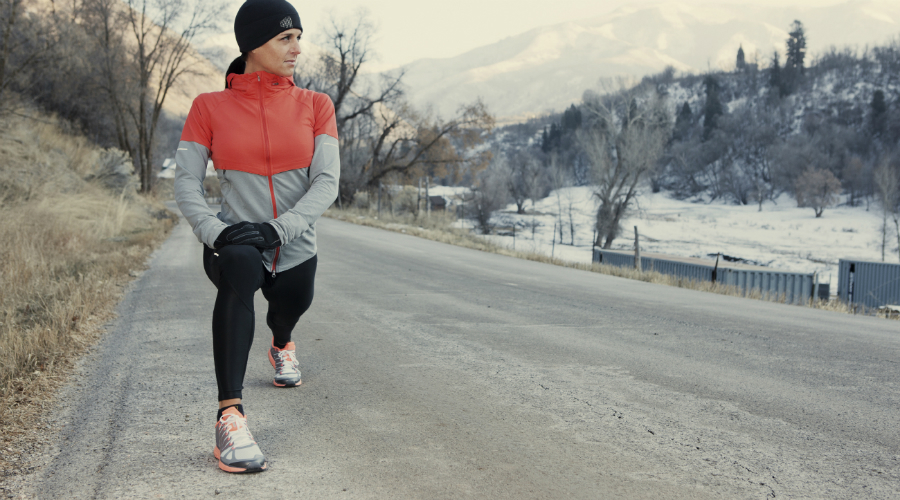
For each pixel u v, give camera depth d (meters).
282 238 2.19
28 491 2.00
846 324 6.36
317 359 4.04
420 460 2.31
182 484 2.06
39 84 26.31
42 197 14.49
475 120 42.19
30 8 22.16
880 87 145.00
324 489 2.03
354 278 9.00
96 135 33.72
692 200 121.75
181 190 2.27
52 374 3.52
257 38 2.28
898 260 53.44
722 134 130.00
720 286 10.96
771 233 74.38
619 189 43.75
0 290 5.77
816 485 2.13
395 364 3.94
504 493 2.02
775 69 173.25
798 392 3.39
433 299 7.11
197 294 7.06
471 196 62.44
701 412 3.00
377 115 43.59
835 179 90.62
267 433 2.58
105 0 30.16
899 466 2.32
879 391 3.45
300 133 2.37
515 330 5.26
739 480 2.16
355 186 44.31
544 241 58.84
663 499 1.99
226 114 2.33
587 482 2.13
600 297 7.84
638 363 4.07
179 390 3.27
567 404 3.10
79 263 8.55
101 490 2.00
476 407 3.03
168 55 34.84
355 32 41.88
